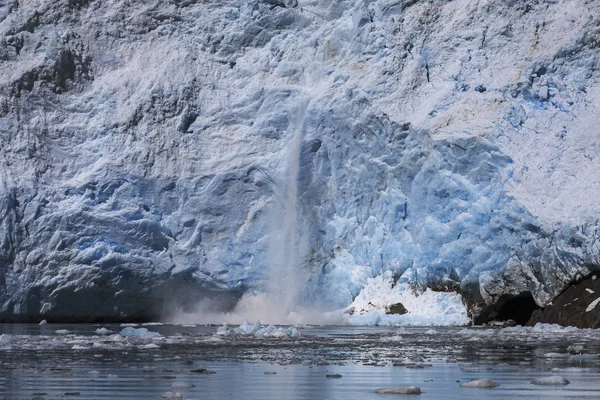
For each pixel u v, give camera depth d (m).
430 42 97.06
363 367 38.22
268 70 104.94
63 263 94.69
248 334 66.44
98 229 96.38
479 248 85.94
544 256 81.31
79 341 55.25
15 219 94.38
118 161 99.56
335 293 96.50
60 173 98.94
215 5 108.50
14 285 93.31
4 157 97.69
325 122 98.19
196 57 106.06
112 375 33.84
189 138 102.31
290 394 28.88
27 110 100.50
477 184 86.62
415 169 90.88
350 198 96.69
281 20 106.75
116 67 105.38
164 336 63.56
